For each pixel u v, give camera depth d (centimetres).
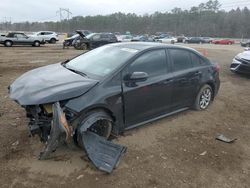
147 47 537
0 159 421
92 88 439
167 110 574
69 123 416
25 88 435
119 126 486
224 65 1443
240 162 459
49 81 446
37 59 1614
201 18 11431
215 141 523
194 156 464
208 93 674
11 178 383
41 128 421
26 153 438
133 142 491
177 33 11338
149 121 542
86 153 425
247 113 684
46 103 400
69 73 487
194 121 605
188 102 625
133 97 489
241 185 401
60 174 396
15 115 575
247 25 10944
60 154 439
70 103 415
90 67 509
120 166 421
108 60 510
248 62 1070
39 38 2961
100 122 453
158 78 531
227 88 920
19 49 2456
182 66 594
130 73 488
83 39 2500
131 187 379
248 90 912
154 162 437
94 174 399
